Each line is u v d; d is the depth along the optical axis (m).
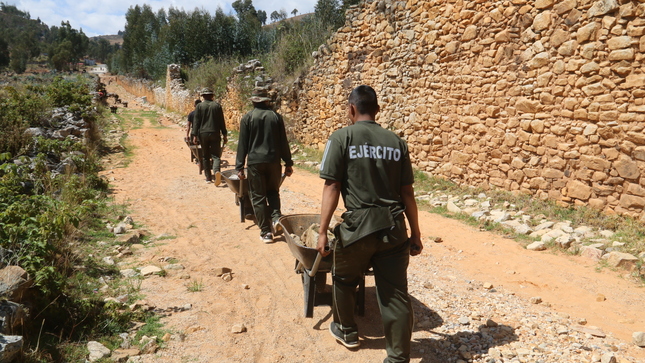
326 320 3.95
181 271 4.95
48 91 16.11
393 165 3.08
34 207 4.78
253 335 3.64
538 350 3.37
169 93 32.75
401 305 3.00
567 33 7.13
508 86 8.21
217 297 4.32
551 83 7.46
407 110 10.77
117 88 63.72
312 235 3.93
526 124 7.93
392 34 10.95
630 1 6.27
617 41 6.45
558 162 7.46
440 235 6.74
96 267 4.83
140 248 5.65
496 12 8.27
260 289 4.57
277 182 6.09
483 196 8.48
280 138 6.01
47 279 3.58
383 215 2.97
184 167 11.88
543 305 4.34
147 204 7.96
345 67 12.67
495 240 6.50
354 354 3.41
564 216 7.08
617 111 6.56
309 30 18.88
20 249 3.86
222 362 3.23
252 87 17.78
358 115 3.25
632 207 6.47
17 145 8.84
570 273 5.21
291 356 3.36
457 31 9.15
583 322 3.93
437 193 9.29
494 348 3.39
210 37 36.56
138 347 3.35
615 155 6.63
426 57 10.05
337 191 3.12
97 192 8.25
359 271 3.25
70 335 3.35
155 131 20.12
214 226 6.79
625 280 4.99
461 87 9.23
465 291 4.65
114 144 15.00
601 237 6.20
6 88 14.21
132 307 3.92
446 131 9.73
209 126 9.56
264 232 6.07
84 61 165.38
